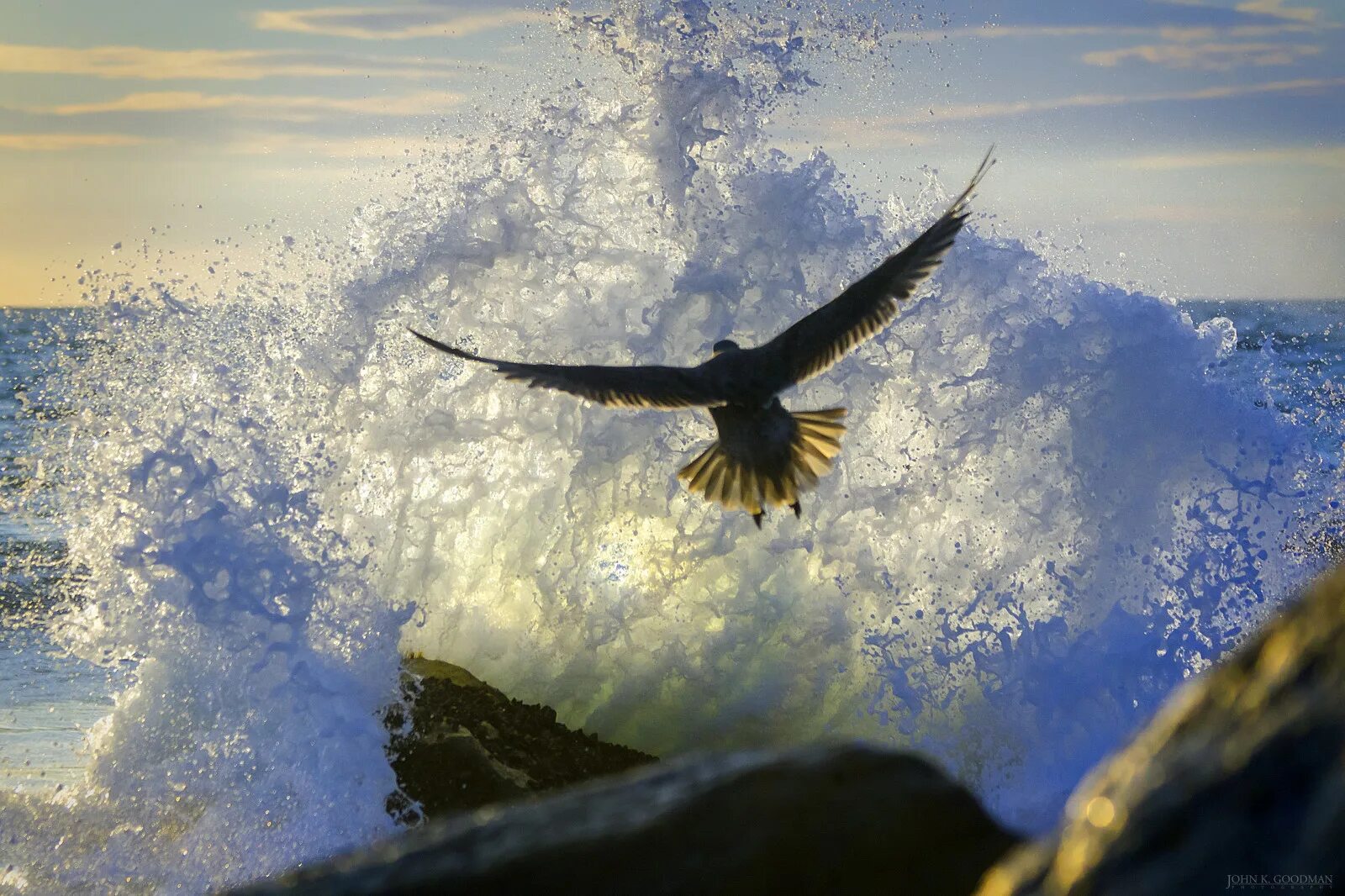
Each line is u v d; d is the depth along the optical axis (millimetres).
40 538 17031
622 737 11531
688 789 4441
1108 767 3381
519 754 11039
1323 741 2926
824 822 4297
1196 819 3020
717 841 4258
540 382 5629
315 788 10719
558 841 4281
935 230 6180
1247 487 12875
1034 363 12992
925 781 4457
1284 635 3207
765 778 4422
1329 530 12766
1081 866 3182
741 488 6195
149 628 11438
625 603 12281
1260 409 13164
